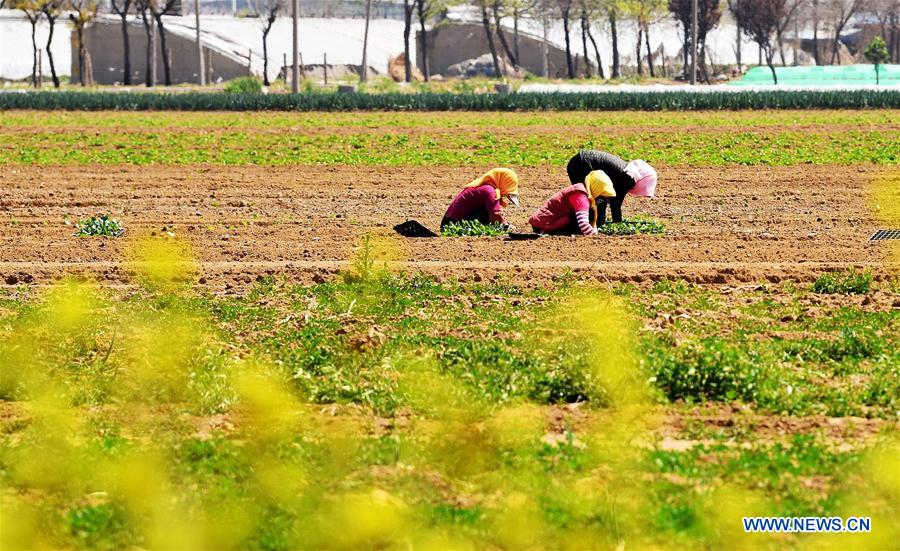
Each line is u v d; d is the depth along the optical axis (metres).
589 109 163.38
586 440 30.48
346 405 34.59
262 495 26.27
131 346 39.66
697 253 60.44
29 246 62.88
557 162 100.31
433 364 37.69
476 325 44.81
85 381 36.16
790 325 45.19
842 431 32.06
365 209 78.69
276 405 30.17
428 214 76.81
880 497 27.17
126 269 56.25
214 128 133.00
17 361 36.34
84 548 24.98
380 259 58.38
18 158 104.12
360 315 46.72
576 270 55.78
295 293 51.44
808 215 75.19
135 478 26.55
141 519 25.58
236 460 28.38
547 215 65.81
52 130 129.50
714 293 51.44
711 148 109.94
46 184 89.44
